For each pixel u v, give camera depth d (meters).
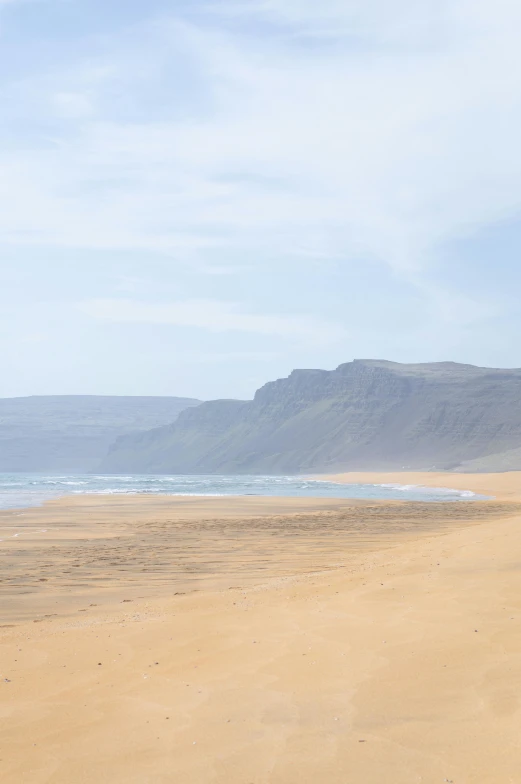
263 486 112.00
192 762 5.19
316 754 5.17
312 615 9.78
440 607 9.41
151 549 24.53
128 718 6.27
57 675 7.96
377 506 53.28
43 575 18.09
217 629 9.54
